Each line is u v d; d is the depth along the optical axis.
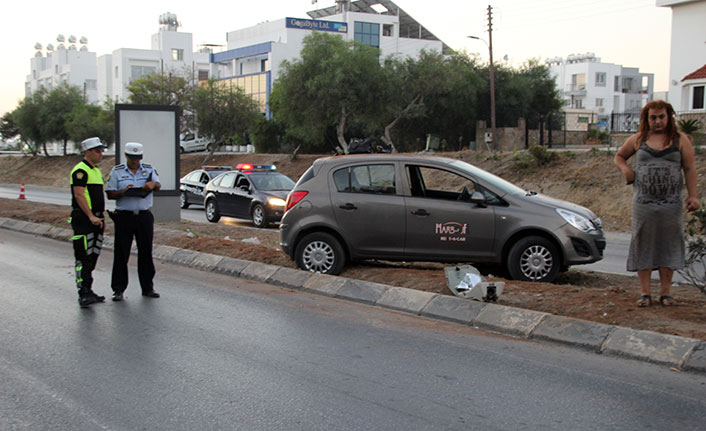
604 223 19.28
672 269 6.45
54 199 29.77
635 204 6.38
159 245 11.31
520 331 6.21
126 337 6.14
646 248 6.39
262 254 10.07
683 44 36.09
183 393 4.70
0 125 83.44
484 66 47.25
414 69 39.06
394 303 7.33
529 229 8.13
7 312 7.09
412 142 44.59
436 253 8.38
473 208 8.27
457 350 5.76
